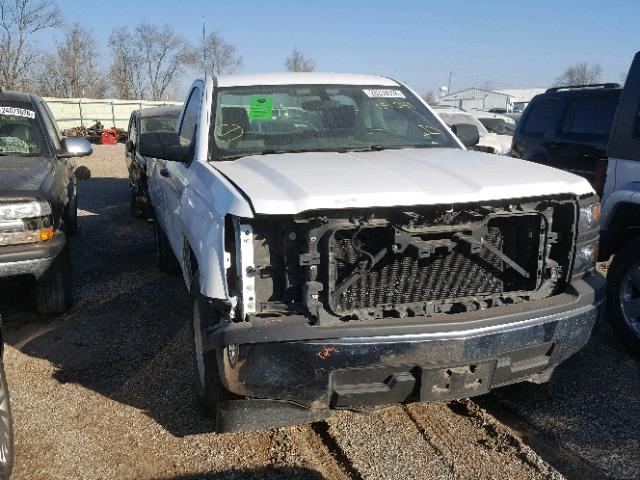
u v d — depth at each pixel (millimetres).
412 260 3037
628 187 4590
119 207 11555
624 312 4469
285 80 4609
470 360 2988
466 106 70000
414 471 3191
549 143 8102
